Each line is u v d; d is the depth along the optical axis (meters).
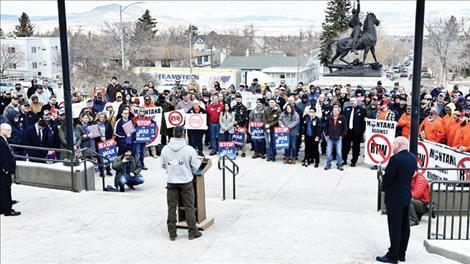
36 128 13.80
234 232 9.06
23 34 125.88
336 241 8.60
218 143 17.44
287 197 12.70
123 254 8.14
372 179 14.33
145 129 15.46
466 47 69.50
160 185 13.80
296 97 17.81
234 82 50.97
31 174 12.77
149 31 87.81
